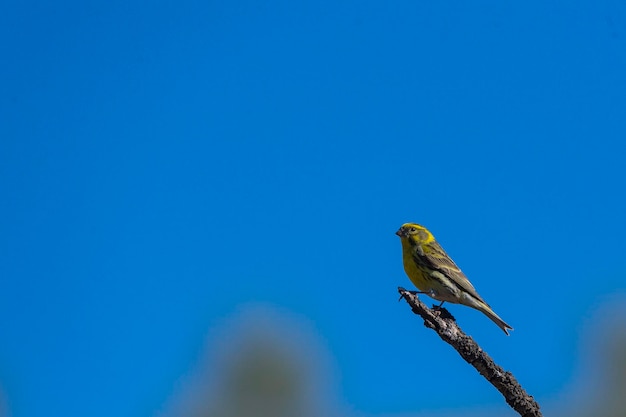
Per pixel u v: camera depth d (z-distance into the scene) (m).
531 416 10.39
